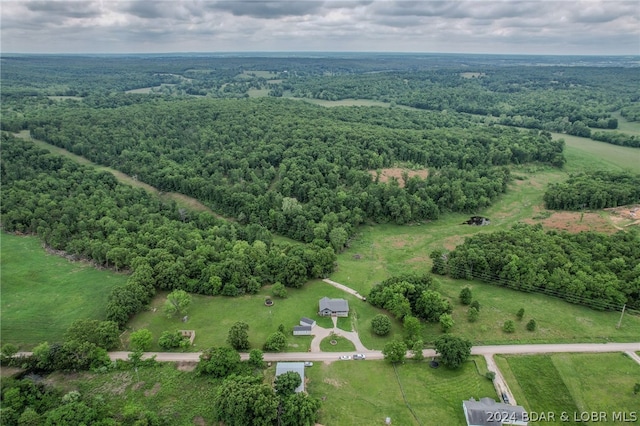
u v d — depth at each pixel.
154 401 88.38
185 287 125.38
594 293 118.19
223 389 84.94
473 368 96.44
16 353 102.00
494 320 113.44
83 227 156.38
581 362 97.94
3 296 125.56
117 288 117.88
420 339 102.06
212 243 145.88
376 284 133.00
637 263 127.62
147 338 99.50
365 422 83.88
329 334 108.56
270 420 79.81
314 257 136.38
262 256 136.62
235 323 109.25
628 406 86.62
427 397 89.44
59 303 122.12
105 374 95.12
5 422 79.81
